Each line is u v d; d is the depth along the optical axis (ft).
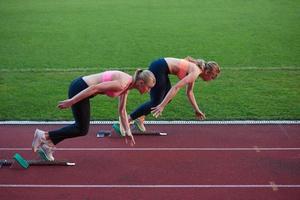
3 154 30.14
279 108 38.04
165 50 55.47
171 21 68.90
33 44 57.98
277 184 26.27
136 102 39.91
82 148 30.86
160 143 31.63
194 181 26.58
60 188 25.81
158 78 30.68
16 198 24.82
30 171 27.73
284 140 32.12
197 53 54.39
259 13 72.74
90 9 76.33
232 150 30.55
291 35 61.05
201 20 69.31
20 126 34.65
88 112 27.43
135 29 64.85
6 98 40.47
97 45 57.62
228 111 37.52
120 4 79.97
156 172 27.63
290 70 48.01
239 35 61.46
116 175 27.27
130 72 47.93
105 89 25.90
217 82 44.57
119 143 31.63
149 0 83.05
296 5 77.36
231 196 25.00
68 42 58.85
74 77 46.29
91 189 25.72
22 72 47.67
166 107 38.40
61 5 78.84
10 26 65.98
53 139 28.14
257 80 45.11
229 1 81.41
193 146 31.17
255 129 33.96
